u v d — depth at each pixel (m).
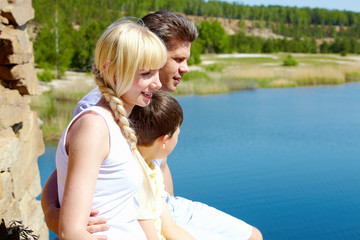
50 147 9.97
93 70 1.59
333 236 5.24
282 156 9.28
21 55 3.69
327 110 16.42
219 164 8.58
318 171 8.11
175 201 2.44
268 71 31.77
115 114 1.52
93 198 1.50
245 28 97.62
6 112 3.37
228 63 42.59
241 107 17.22
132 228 1.62
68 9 51.53
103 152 1.44
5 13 3.58
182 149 9.90
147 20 2.23
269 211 6.08
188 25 2.22
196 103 18.45
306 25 99.44
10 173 2.80
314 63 44.97
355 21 106.75
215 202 6.38
